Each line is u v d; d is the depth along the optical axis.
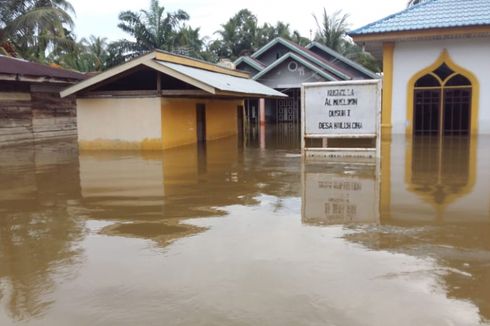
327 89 9.87
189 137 14.94
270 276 3.68
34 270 3.96
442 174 8.08
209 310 3.16
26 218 5.70
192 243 4.54
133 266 3.97
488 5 14.74
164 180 8.10
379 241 4.48
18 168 9.84
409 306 3.15
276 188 7.20
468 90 14.81
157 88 12.76
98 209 6.07
